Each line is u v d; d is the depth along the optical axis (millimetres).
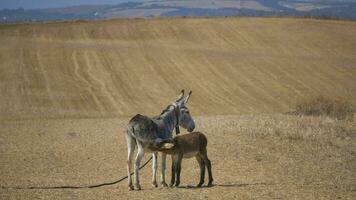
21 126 104750
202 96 160500
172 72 183125
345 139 88375
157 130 50844
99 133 92438
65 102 149375
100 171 63719
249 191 49969
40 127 102812
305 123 98562
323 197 48469
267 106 151000
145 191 49500
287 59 199000
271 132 86250
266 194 48875
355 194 50656
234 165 66000
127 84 170000
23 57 190125
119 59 193750
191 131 55719
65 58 191625
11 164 67312
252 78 179250
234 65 191875
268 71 186500
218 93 164000
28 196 47781
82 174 61969
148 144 49812
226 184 55156
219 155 70688
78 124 108062
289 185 54719
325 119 103625
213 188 51406
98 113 138750
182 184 55375
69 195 48250
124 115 137375
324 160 72938
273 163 68250
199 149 52469
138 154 49750
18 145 80750
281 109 147375
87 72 179250
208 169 53406
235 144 77250
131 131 49875
